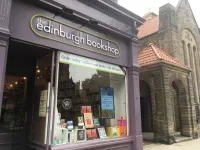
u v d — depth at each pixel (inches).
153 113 399.5
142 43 581.0
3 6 154.3
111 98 247.9
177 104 468.8
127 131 244.4
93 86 229.1
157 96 395.2
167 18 514.0
